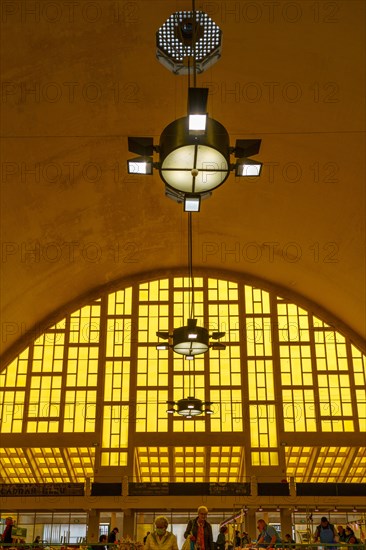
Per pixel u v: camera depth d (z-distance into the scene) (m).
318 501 26.61
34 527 28.84
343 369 29.67
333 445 28.28
